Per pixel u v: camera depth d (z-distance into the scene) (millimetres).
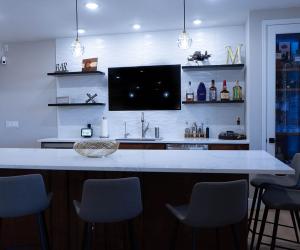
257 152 2699
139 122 4891
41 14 3928
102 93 5008
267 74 3941
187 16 4074
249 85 4008
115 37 4914
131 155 2545
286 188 2146
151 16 4062
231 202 1694
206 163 2090
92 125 5051
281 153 3986
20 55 5289
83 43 5012
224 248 2258
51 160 2275
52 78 5168
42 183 1937
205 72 4652
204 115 4695
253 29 3941
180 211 1872
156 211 2320
